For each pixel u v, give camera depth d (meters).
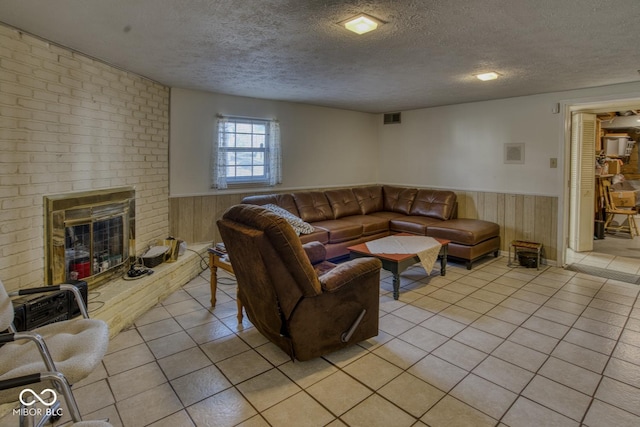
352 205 5.55
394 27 2.34
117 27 2.32
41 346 1.36
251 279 2.28
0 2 1.95
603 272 4.27
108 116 3.16
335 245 4.53
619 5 2.02
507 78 3.71
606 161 6.84
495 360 2.37
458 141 5.43
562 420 1.81
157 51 2.82
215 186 4.59
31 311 2.05
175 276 3.65
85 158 2.89
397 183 6.33
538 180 4.64
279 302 2.16
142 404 1.94
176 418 1.83
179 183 4.29
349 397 2.00
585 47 2.74
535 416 1.84
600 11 2.10
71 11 2.08
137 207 3.61
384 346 2.55
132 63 3.14
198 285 3.84
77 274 2.75
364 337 2.50
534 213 4.68
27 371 1.37
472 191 5.29
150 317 3.03
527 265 4.44
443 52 2.86
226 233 2.33
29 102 2.39
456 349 2.51
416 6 2.03
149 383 2.12
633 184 7.89
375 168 6.59
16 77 2.30
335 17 2.18
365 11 2.10
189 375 2.21
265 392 2.05
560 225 4.46
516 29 2.38
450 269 4.40
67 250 2.72
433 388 2.07
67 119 2.70
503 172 4.96
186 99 4.28
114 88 3.23
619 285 3.82
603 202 6.59
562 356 2.41
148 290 3.16
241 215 2.23
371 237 4.98
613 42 2.63
